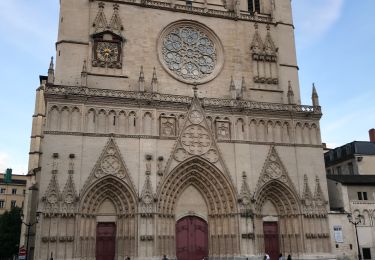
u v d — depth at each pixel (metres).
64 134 52.12
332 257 58.00
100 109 54.66
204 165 57.16
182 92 61.28
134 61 60.06
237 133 59.59
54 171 50.34
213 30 66.00
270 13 71.69
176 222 56.16
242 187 56.94
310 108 64.19
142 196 52.47
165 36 63.56
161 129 56.44
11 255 86.19
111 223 53.16
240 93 62.81
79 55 57.91
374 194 64.06
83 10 60.12
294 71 68.12
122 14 61.62
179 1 67.50
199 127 58.03
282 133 62.03
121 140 54.31
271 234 59.41
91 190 51.66
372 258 60.31
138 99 56.00
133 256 50.44
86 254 50.12
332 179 65.44
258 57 66.62
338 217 60.28
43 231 48.19
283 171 60.12
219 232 56.28
